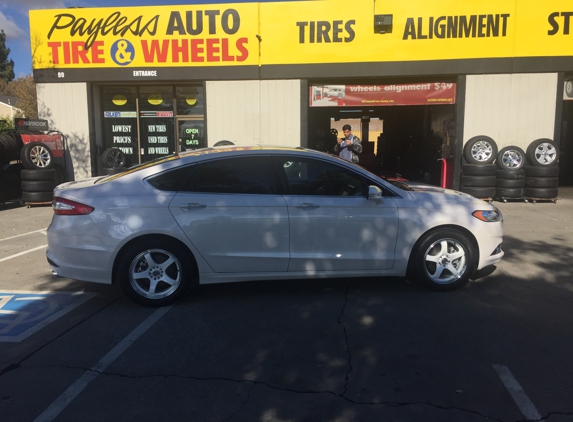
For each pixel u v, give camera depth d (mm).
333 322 4562
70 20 12633
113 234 4773
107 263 4812
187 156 5137
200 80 12664
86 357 3906
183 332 4367
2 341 4219
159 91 13555
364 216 5070
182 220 4844
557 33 11617
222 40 12422
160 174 5004
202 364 3781
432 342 4121
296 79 12461
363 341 4156
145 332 4375
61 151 12875
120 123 13719
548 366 3703
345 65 12211
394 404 3219
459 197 5449
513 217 9688
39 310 4953
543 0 11539
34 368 3729
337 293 5355
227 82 12617
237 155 5098
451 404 3213
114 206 4812
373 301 5102
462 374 3594
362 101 12633
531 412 3119
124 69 12719
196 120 13586
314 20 12148
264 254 4988
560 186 15008
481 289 5449
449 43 11875
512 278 5840
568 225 8883
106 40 12648
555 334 4270
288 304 5035
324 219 5016
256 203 4961
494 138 12125
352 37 12102
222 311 4863
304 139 12641
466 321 4562
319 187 5121
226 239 4922
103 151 13680
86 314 4824
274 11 12219
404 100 12516
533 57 11727
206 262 4938
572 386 3422
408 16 11883
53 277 6098
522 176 11352
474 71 11891
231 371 3672
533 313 4750
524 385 3434
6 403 3250
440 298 5176
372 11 11953
